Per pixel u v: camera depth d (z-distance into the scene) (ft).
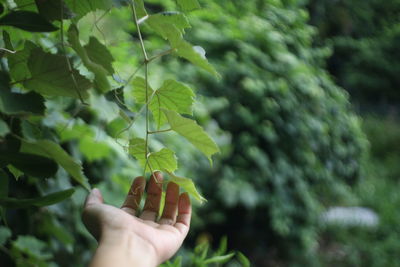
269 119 13.71
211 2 13.51
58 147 2.15
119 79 2.88
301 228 14.65
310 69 15.10
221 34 13.61
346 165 15.90
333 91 15.80
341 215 20.21
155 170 3.06
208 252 13.57
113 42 3.15
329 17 30.22
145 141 2.94
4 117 2.30
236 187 12.85
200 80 13.21
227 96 13.39
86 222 3.05
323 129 14.38
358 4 31.71
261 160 13.20
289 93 13.80
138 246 2.77
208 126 11.55
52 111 4.14
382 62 34.35
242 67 13.43
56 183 4.41
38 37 4.02
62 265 6.07
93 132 5.34
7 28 3.20
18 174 2.72
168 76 10.71
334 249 18.98
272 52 14.08
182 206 3.31
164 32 2.64
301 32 15.26
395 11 33.78
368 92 36.11
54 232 5.46
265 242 14.69
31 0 2.66
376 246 19.31
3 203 2.31
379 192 24.38
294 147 14.01
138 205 3.36
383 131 32.48
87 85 2.37
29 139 2.17
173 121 2.69
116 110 2.94
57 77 2.34
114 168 6.50
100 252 2.65
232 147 13.33
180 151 9.36
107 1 2.62
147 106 2.92
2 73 2.21
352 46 32.40
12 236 4.58
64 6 2.42
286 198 13.96
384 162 30.17
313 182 14.99
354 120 16.57
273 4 15.03
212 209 13.37
